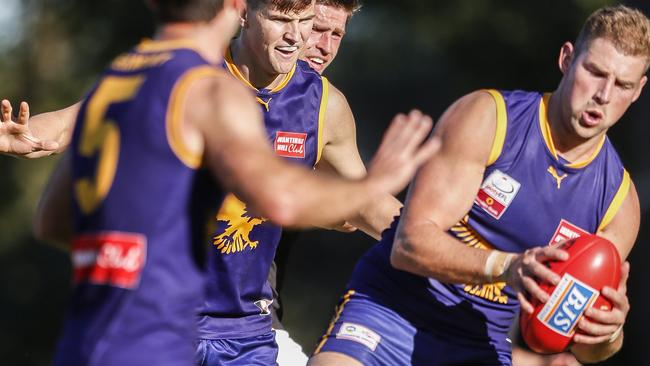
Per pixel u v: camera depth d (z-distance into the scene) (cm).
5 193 8150
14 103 8362
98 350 1375
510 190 1866
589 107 1792
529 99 1875
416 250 1792
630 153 7156
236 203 2002
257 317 2130
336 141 2167
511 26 7756
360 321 1967
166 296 1388
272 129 2081
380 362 1953
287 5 1966
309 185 1337
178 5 1455
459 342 1988
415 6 8006
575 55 1827
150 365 1373
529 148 1859
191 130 1377
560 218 1895
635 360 6550
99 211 1406
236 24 1502
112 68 1492
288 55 2009
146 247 1383
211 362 2067
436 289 1958
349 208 1341
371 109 8538
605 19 1798
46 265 8238
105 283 1392
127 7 8181
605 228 1934
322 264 8075
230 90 1381
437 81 8375
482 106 1858
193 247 1409
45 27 8450
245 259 2061
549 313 1753
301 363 2331
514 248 1914
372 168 1355
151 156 1387
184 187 1388
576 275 1750
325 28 2352
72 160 1466
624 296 1770
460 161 1831
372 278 2009
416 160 1360
